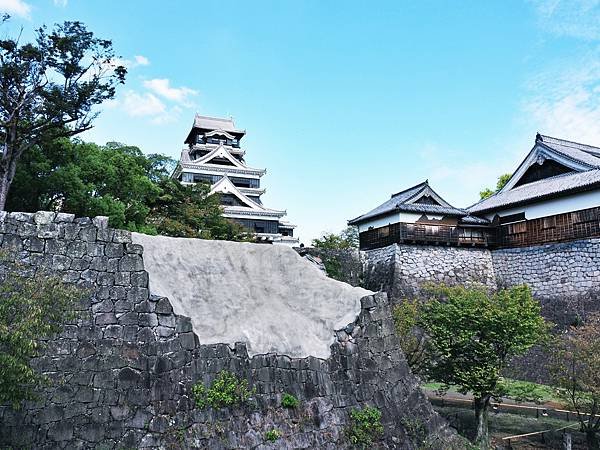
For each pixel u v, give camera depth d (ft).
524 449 48.42
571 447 47.70
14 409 28.25
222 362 37.37
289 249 48.80
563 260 83.87
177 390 34.91
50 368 31.71
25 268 32.55
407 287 91.97
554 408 61.77
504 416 60.44
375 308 45.85
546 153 97.96
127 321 35.09
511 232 94.84
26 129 50.62
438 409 61.00
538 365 72.69
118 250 36.50
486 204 102.06
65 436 30.99
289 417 38.01
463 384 49.49
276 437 36.52
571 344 52.95
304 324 43.88
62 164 57.36
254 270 46.32
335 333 43.19
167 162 151.84
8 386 24.48
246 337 39.70
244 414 36.65
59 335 32.53
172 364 35.40
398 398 43.50
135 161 69.36
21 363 24.49
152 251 40.29
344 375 41.88
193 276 41.98
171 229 78.18
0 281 30.30
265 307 43.93
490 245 98.27
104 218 36.83
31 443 29.94
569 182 87.45
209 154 165.48
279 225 164.86
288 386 39.22
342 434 39.17
